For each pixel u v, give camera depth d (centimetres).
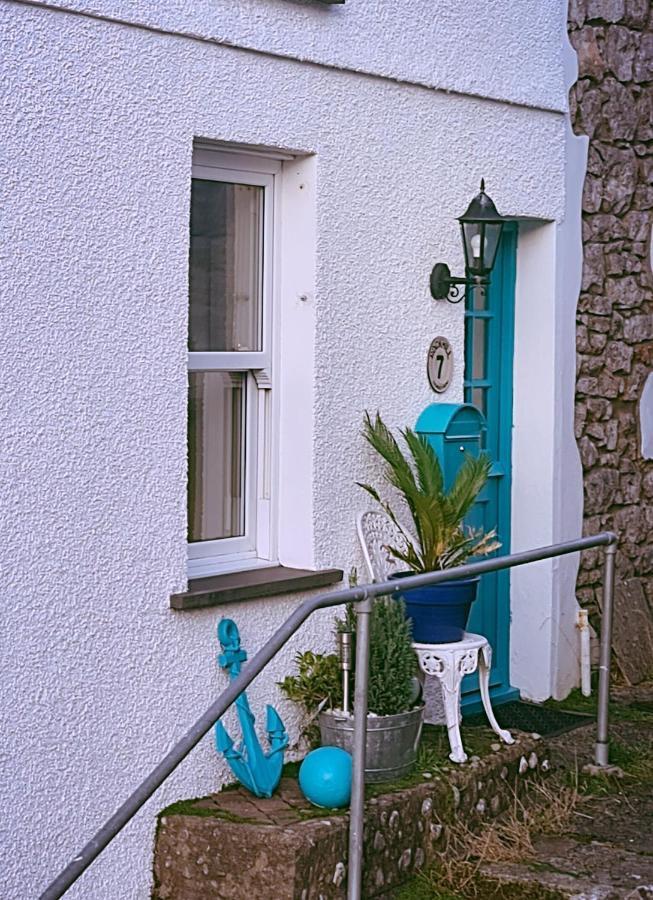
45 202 380
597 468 649
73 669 392
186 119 421
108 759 403
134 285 407
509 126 568
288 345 481
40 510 382
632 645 665
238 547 479
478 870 429
